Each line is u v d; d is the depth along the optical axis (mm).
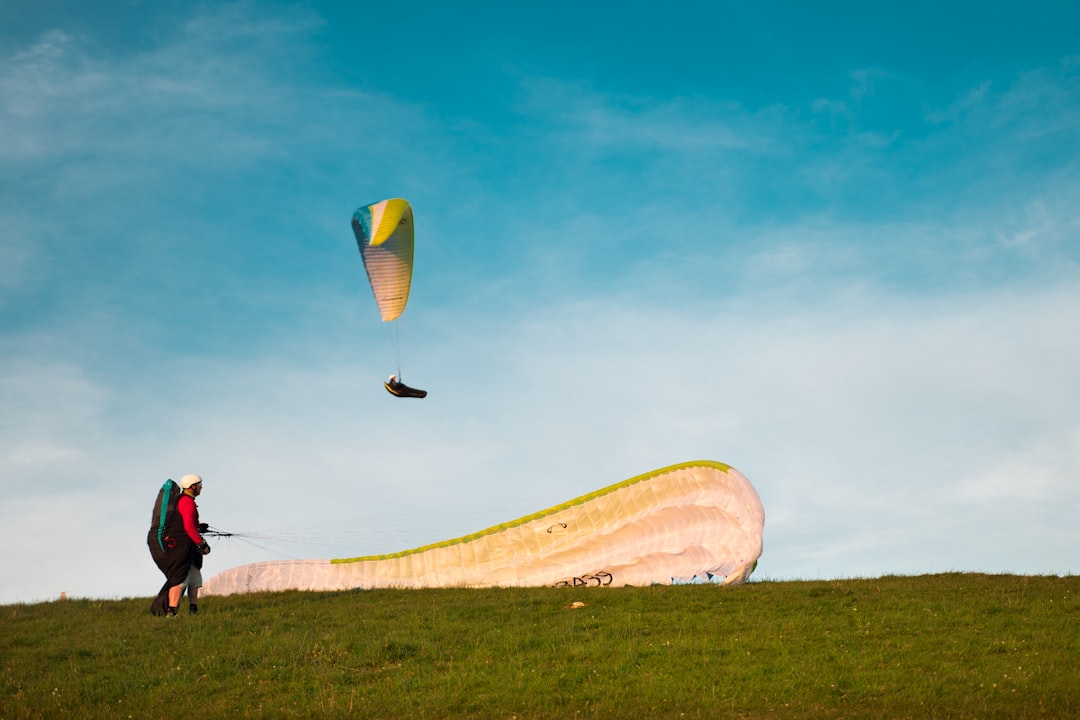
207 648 19406
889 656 17625
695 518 26984
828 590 23094
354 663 18391
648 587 24516
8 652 20000
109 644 19922
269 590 26594
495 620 20953
